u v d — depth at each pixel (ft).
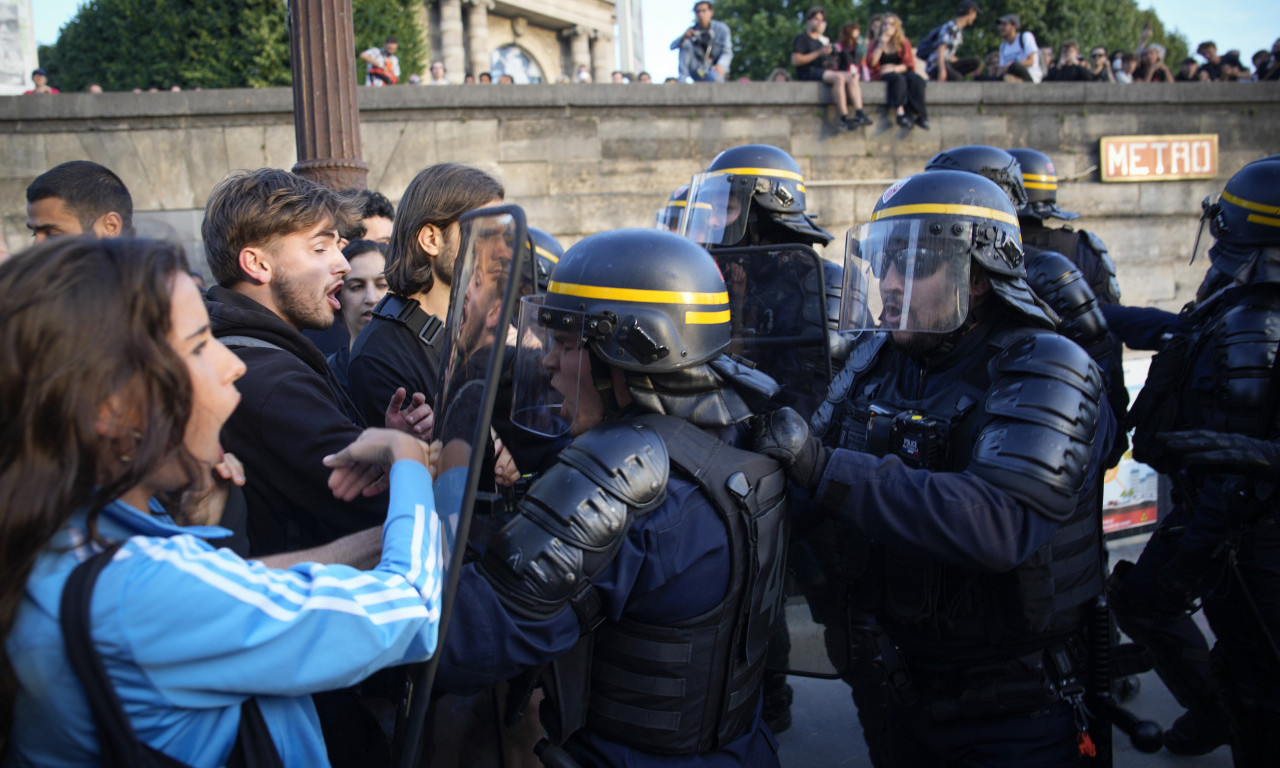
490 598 4.03
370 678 5.12
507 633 3.97
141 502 3.13
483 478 6.02
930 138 31.83
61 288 2.61
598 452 4.22
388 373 6.84
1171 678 8.66
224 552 2.99
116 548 2.78
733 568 4.39
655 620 4.33
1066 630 5.56
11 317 2.57
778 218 10.55
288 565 4.03
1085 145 33.27
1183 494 8.09
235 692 2.95
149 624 2.71
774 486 4.71
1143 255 34.14
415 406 5.92
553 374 4.93
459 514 3.50
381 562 3.43
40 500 2.59
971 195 5.75
